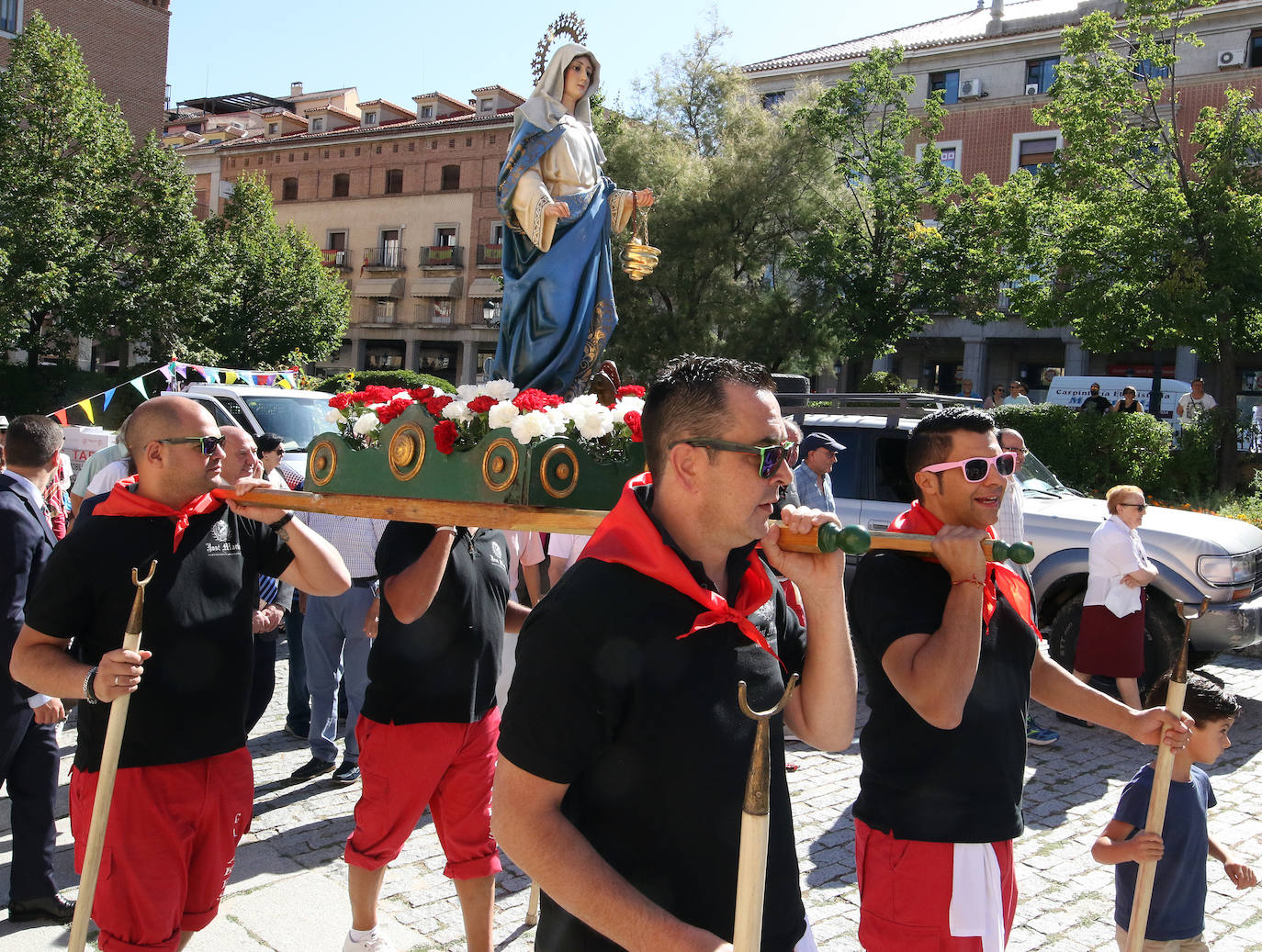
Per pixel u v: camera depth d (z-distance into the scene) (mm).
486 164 44719
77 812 2945
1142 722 2832
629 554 1771
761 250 28172
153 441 2988
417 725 3426
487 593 3621
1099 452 15648
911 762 2514
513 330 5230
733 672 1813
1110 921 4203
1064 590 7785
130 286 28828
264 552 3260
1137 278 18328
